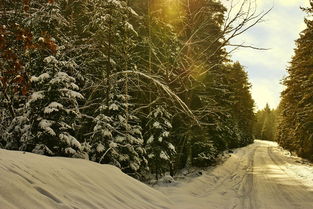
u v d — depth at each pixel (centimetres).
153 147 1681
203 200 1198
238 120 4966
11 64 586
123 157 1441
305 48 2975
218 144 2638
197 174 2003
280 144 6225
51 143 1126
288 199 1309
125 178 959
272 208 1119
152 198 907
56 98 1146
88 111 1594
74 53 1537
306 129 3119
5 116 1259
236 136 4572
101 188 769
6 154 711
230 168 2636
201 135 2133
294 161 3553
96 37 1448
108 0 1314
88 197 679
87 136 1567
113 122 1461
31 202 525
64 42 1390
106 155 1385
